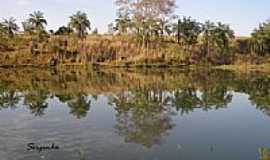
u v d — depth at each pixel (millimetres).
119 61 132375
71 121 30781
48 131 26625
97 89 55688
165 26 141125
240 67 125250
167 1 136375
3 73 90438
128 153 21047
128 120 31469
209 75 86375
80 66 128250
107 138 24594
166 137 25250
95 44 141500
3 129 27250
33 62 129750
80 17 145500
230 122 31156
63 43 142625
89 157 20172
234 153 21500
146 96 47969
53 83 64438
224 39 145750
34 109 37094
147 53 134875
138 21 138250
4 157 20000
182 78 76688
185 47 143500
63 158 19891
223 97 47531
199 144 23516
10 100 43469
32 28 141625
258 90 55562
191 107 39250
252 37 152875
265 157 19203
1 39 138375
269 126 29641
